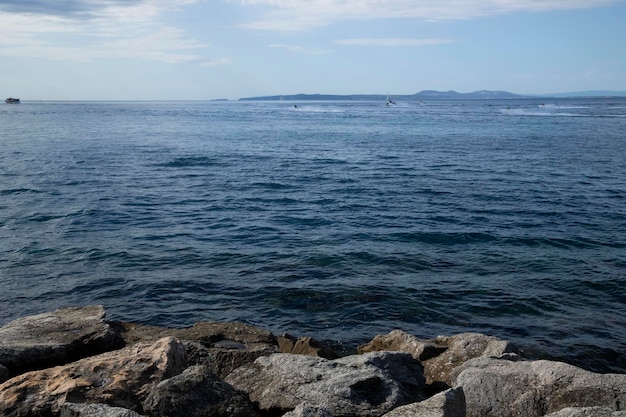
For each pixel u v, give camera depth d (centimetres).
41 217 2183
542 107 15938
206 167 3622
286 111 15125
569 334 1195
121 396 675
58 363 820
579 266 1612
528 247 1800
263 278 1512
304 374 724
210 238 1911
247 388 726
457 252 1750
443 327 1230
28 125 8181
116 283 1486
